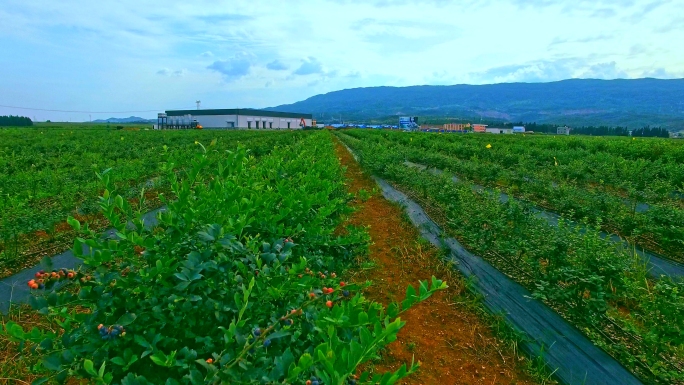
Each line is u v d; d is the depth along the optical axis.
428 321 5.27
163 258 2.64
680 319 4.12
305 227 4.49
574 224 9.27
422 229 8.90
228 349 2.19
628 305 5.70
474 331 5.09
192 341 2.57
